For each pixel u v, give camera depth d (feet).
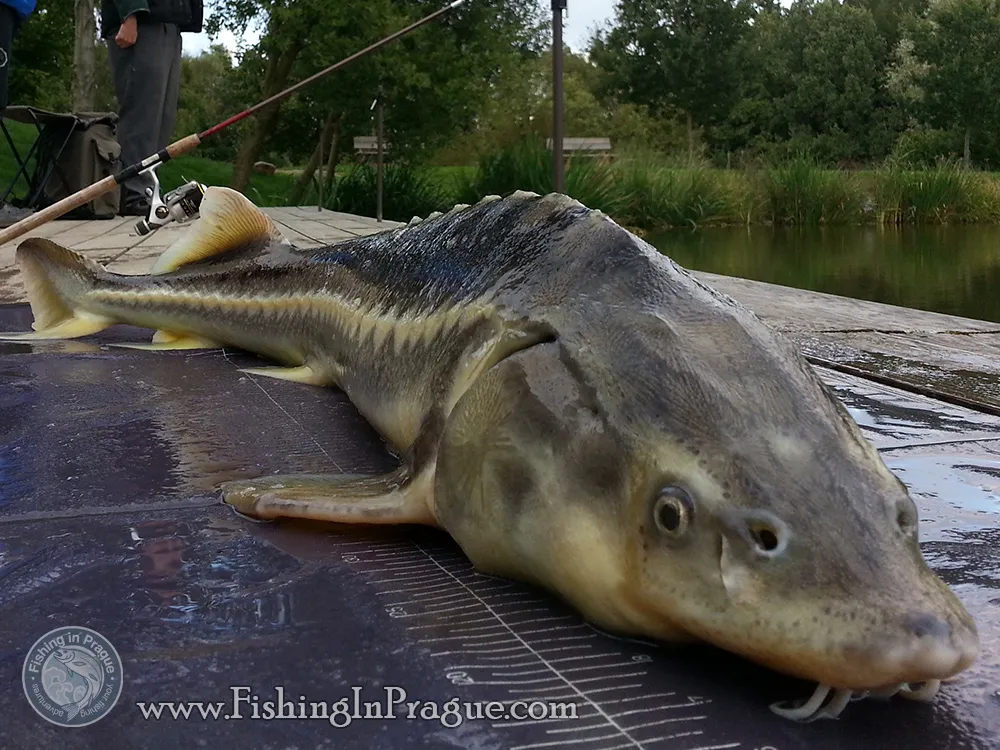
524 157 65.36
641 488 4.99
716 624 4.66
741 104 162.81
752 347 5.42
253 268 12.68
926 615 4.21
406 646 5.24
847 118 157.99
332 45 64.75
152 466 8.41
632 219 73.10
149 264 22.61
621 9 166.81
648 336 5.55
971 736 4.39
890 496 4.73
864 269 46.60
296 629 5.42
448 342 7.30
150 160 15.06
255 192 78.28
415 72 66.03
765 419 4.96
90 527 6.95
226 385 11.40
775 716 4.55
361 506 6.81
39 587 5.93
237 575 6.16
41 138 40.70
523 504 5.69
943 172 80.07
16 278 21.25
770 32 173.68
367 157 72.28
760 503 4.60
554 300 6.25
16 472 8.20
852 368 12.85
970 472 8.50
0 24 27.86
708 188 76.54
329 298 10.73
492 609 5.70
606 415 5.32
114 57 33.86
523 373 5.95
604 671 4.97
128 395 10.92
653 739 4.36
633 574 4.99
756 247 59.06
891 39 177.47
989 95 129.08
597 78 168.04
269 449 8.96
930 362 13.33
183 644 5.24
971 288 39.01
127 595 5.83
